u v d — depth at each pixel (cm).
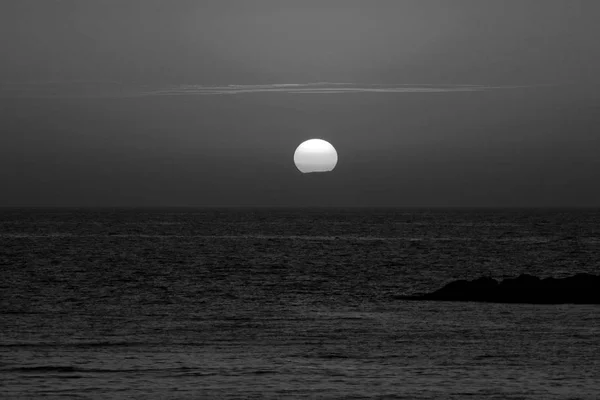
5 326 16862
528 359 13512
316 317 18475
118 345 14738
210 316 18612
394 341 15250
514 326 17025
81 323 17388
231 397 11031
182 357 13638
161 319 18112
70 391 11300
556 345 14800
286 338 15600
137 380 11950
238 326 17088
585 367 12875
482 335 15888
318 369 12731
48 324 17188
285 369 12731
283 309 19900
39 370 12531
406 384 11775
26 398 10938
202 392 11281
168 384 11719
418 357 13700
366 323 17488
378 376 12262
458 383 11825
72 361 13212
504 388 11538
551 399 10969
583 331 16375
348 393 11256
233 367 12862
